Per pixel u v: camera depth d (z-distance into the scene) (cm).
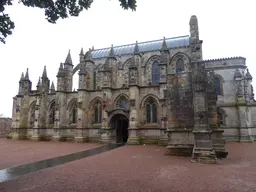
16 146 3531
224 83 4597
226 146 3356
